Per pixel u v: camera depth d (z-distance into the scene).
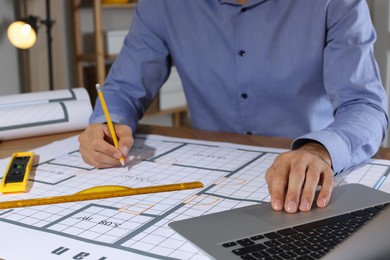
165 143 1.13
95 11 2.71
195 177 0.90
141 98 1.33
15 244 0.66
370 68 1.09
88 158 0.97
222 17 1.26
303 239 0.61
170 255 0.61
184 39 1.32
